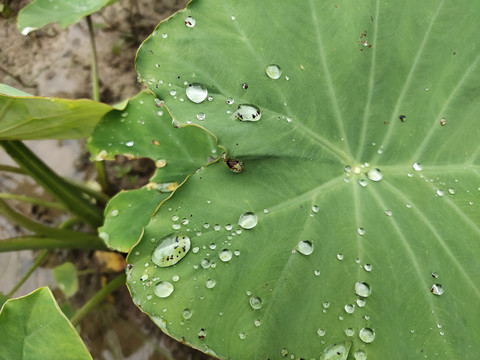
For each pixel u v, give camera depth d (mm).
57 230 293
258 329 171
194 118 176
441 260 180
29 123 210
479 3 185
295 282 176
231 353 169
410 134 192
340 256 180
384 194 188
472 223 182
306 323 174
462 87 189
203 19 183
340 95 189
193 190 177
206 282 170
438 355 172
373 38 188
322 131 189
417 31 188
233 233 175
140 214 241
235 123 179
